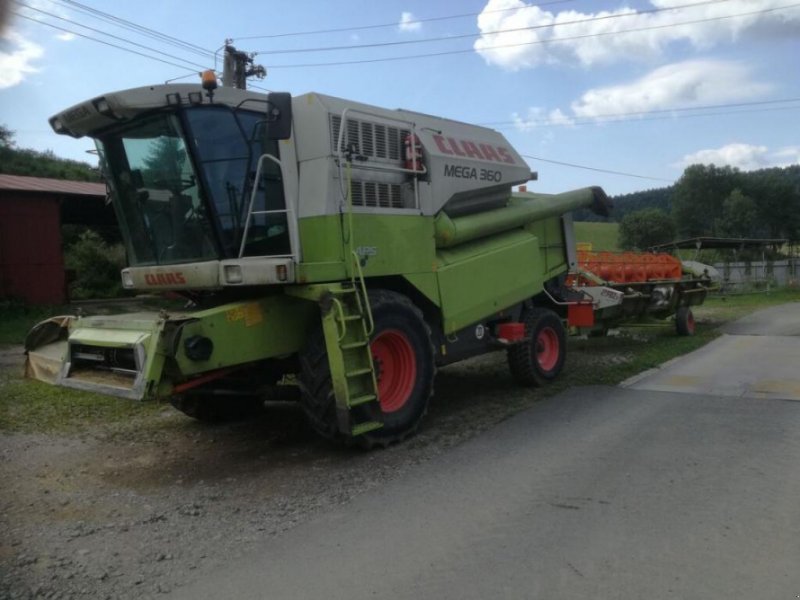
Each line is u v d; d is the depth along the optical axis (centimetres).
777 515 434
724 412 723
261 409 801
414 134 708
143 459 613
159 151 601
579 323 1033
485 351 821
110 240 3148
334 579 363
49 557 399
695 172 7625
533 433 659
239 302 591
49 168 4097
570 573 361
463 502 474
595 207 1109
